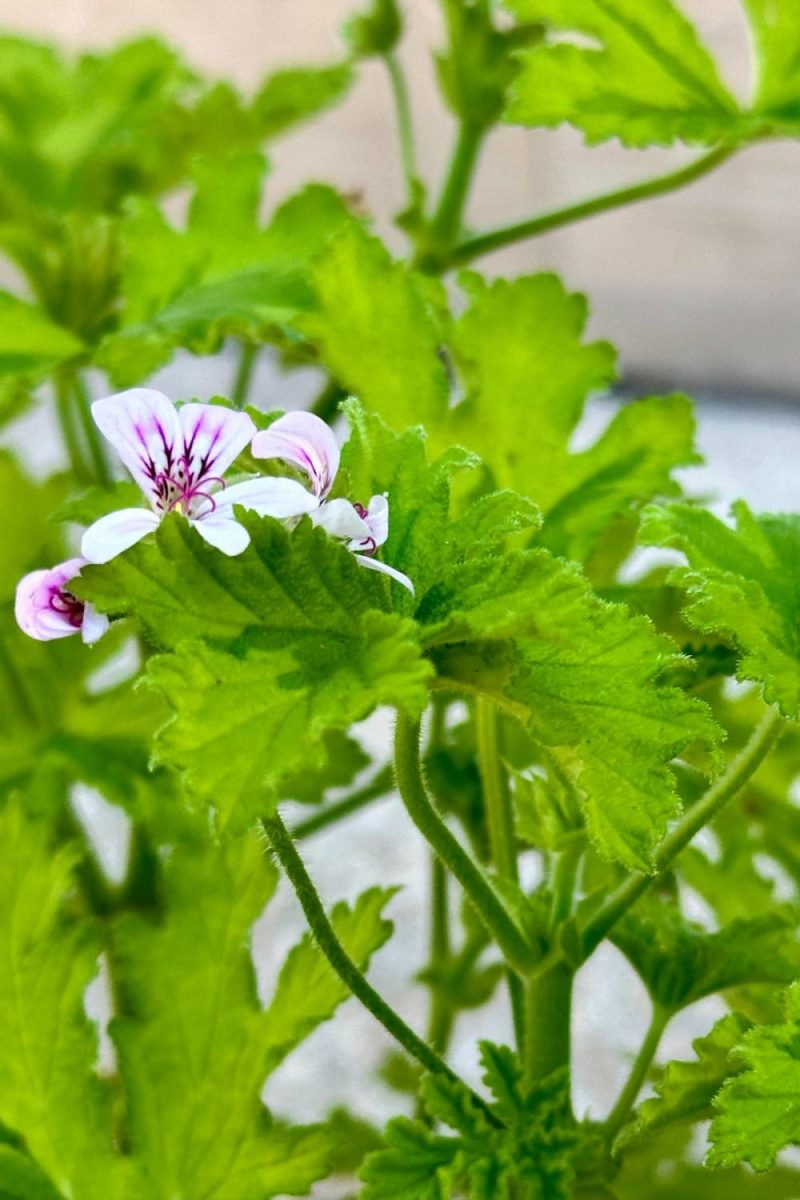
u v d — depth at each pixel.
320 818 0.63
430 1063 0.49
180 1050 0.54
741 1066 0.50
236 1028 0.54
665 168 1.51
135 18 1.47
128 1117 0.54
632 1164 0.53
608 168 1.52
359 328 0.57
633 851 0.45
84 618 0.44
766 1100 0.47
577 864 0.52
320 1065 0.93
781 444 1.48
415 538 0.47
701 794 0.60
